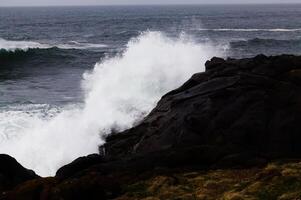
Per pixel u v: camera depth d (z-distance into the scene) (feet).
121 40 384.47
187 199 54.49
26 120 109.81
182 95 88.12
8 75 192.54
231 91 80.12
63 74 193.16
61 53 246.27
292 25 578.66
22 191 58.54
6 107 125.70
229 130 74.18
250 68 88.84
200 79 92.84
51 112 118.62
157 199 55.06
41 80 176.96
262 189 54.65
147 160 67.15
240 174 60.75
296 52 277.44
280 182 55.67
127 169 65.26
